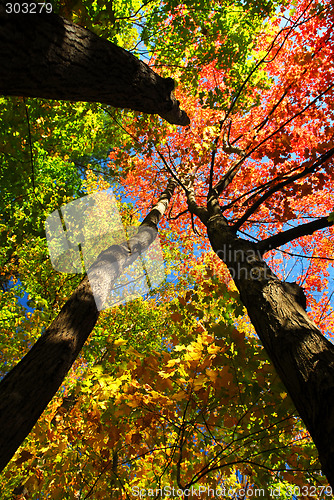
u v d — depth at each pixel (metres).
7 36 1.13
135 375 2.29
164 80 2.20
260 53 4.54
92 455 2.52
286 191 4.11
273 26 4.81
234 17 3.71
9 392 1.57
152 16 3.12
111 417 2.51
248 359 2.19
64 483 2.56
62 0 1.93
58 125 3.82
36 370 1.70
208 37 3.52
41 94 1.46
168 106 2.30
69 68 1.43
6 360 3.83
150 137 3.92
